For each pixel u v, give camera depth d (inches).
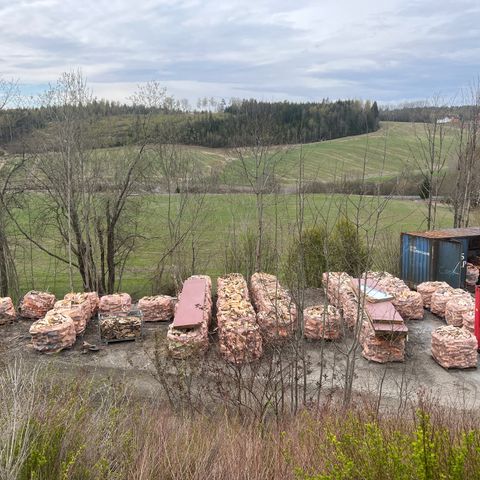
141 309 609.3
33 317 617.3
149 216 1030.4
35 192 924.0
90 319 617.3
